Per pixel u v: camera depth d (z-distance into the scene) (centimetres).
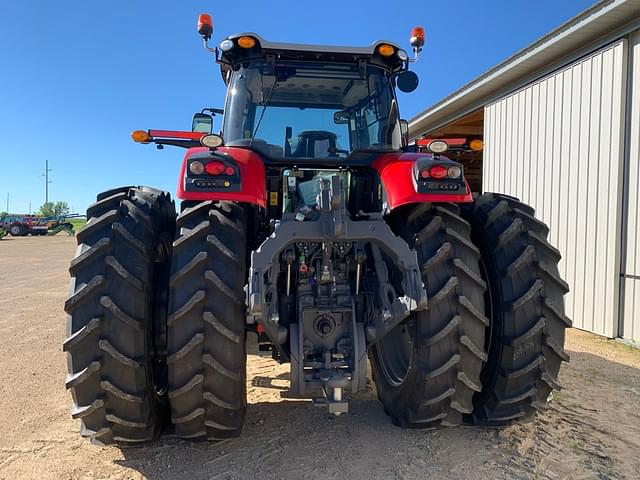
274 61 330
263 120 333
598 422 309
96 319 232
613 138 561
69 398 361
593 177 591
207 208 257
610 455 267
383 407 330
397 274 269
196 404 241
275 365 436
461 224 276
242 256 246
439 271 259
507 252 277
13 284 978
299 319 268
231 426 252
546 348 273
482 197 313
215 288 235
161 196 293
